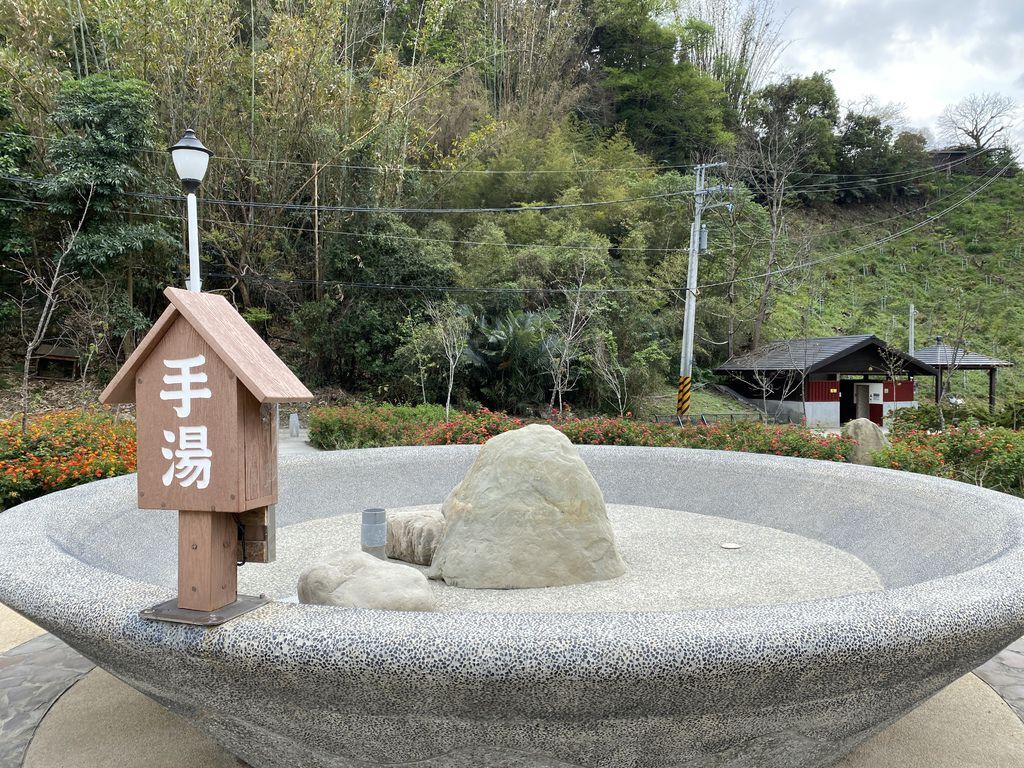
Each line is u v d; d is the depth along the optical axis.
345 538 4.70
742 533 4.77
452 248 21.09
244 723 1.86
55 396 15.28
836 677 1.64
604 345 19.66
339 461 5.66
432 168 23.06
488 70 27.45
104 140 14.16
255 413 1.73
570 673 1.50
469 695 1.55
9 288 16.08
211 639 1.65
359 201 19.09
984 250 38.41
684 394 18.47
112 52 16.66
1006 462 6.60
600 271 21.69
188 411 1.71
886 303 34.00
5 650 3.44
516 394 19.02
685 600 3.39
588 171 25.03
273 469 1.80
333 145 18.66
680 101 32.81
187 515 1.73
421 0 26.48
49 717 2.71
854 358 21.69
